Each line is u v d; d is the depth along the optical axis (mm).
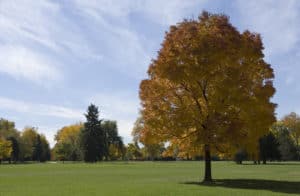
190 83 33250
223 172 60406
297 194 24500
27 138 170125
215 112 32625
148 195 24125
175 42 33594
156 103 34625
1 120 167500
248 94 33281
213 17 34812
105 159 164250
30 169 76562
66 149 165625
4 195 25562
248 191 26359
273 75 34719
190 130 34312
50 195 25219
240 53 33500
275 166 90125
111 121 173250
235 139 32062
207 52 32375
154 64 34375
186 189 27797
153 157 171750
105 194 25031
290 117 140375
